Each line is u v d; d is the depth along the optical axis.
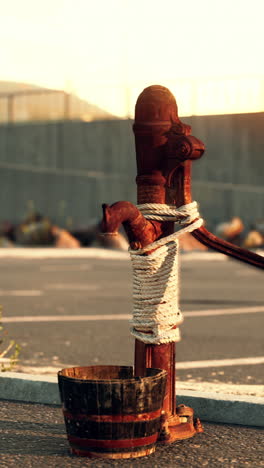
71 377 5.21
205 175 50.06
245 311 15.41
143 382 5.17
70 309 15.31
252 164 50.72
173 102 5.62
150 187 5.64
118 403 5.13
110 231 5.16
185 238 37.34
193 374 9.06
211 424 6.30
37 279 22.23
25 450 5.50
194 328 13.03
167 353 5.71
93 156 48.66
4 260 30.41
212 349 10.96
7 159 47.81
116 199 48.50
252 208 51.62
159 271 5.64
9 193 47.12
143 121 5.59
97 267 27.45
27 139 47.84
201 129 47.78
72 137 48.19
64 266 27.69
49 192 47.38
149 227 5.57
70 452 5.44
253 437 5.92
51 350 10.56
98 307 15.73
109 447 5.21
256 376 8.96
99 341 11.46
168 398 5.72
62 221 47.09
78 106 47.38
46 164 48.03
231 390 7.79
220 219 50.31
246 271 26.42
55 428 6.13
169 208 5.64
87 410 5.16
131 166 48.50
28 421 6.34
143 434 5.27
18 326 12.86
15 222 46.78
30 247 38.44
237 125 48.88
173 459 5.30
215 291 19.36
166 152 5.57
